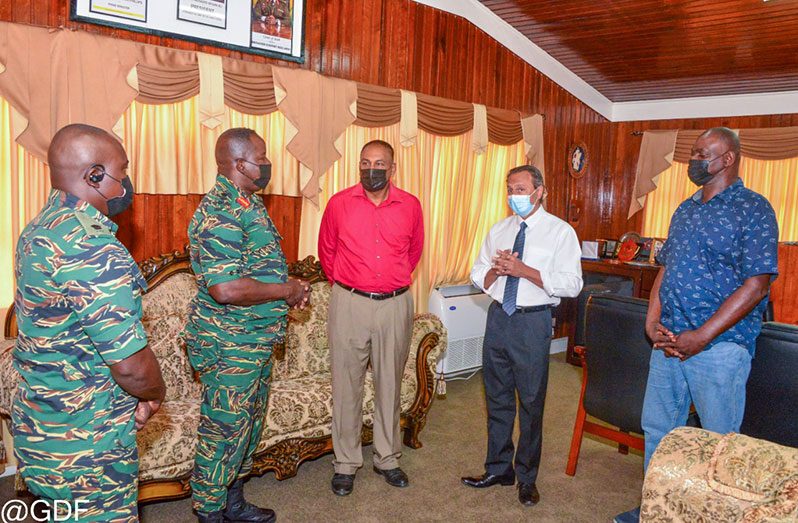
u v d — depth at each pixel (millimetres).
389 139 3977
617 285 5070
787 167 5094
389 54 4035
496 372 2727
